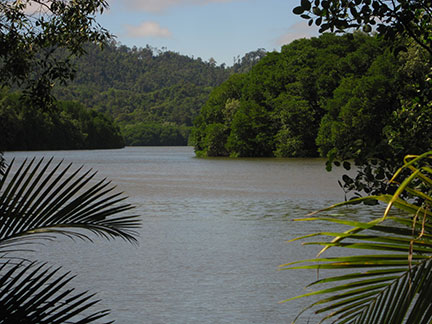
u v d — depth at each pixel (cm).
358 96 6894
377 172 521
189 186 3794
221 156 10219
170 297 1011
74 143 14650
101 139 16338
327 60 8481
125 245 1513
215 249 1482
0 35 806
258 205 2622
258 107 9306
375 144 521
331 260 222
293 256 1384
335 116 7612
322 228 1830
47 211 346
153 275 1185
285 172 5288
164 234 1747
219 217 2189
